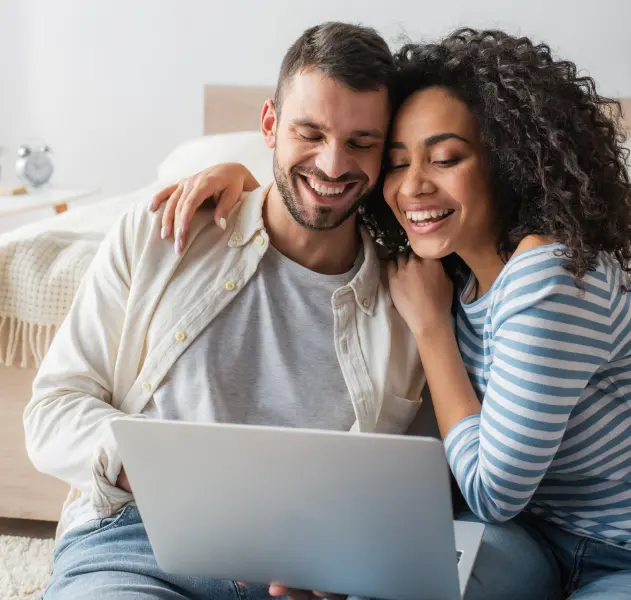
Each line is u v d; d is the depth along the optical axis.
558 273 1.11
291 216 1.31
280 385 1.29
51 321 1.79
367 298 1.33
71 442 1.24
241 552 1.06
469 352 1.31
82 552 1.21
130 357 1.30
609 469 1.18
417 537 0.98
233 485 0.99
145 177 3.52
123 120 3.48
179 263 1.31
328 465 0.94
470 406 1.22
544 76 1.20
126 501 1.22
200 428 0.95
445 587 1.02
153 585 1.14
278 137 1.29
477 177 1.23
